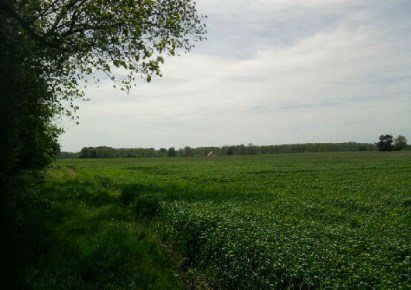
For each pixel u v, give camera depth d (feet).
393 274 25.68
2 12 37.09
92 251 37.86
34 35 42.22
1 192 39.73
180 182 109.91
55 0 46.26
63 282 30.58
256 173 149.69
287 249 29.68
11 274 30.81
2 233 38.58
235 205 59.82
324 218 51.75
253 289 27.35
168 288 30.96
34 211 52.85
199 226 39.93
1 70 35.96
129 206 68.18
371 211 58.13
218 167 207.51
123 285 30.81
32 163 72.08
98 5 43.45
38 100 49.39
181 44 53.06
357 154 404.36
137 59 45.93
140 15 44.45
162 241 46.62
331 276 24.44
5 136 36.52
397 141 553.64
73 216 54.19
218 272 32.35
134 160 384.68
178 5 51.01
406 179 113.80
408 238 38.22
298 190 86.53
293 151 635.66
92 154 561.43
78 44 45.21
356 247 33.30
